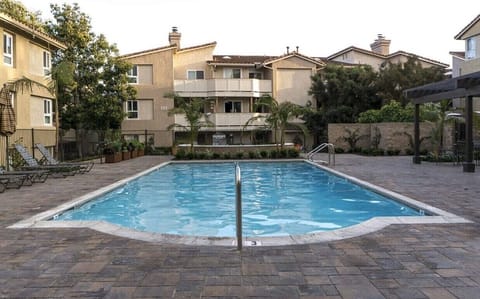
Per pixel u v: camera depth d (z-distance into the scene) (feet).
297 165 68.03
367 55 127.95
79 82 92.22
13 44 58.85
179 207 34.12
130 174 51.34
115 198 38.42
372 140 89.45
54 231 20.80
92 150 104.06
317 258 16.05
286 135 113.09
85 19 93.91
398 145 83.97
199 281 13.75
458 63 108.68
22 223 22.67
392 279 13.73
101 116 92.12
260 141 112.78
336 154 87.51
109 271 14.80
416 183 39.14
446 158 64.39
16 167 52.03
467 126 48.85
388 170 52.26
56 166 50.14
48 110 70.79
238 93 111.04
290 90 117.50
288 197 38.37
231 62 114.83
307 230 25.98
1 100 49.21
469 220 22.38
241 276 14.19
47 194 34.76
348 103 107.65
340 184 45.62
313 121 108.47
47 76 68.64
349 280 13.69
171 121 109.19
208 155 75.72
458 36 92.63
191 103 81.51
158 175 56.24
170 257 16.37
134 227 27.02
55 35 90.74
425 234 19.47
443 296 12.28
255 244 18.07
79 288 13.24
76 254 16.88
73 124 92.84
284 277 14.03
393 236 19.19
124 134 108.17
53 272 14.75
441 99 54.44
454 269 14.61
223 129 108.27
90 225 21.91
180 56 115.55
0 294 12.84
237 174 17.88
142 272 14.66
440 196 31.07
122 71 95.96
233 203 35.94
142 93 108.88
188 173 58.59
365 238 18.88
